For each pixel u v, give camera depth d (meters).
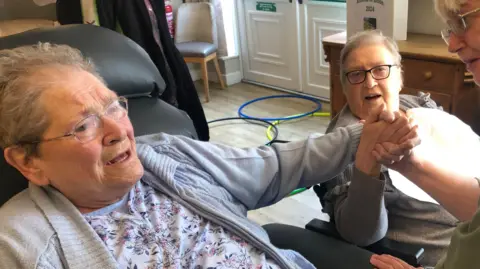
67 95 1.06
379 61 1.46
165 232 1.16
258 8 4.42
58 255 1.02
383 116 1.21
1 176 1.21
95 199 1.14
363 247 1.37
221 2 4.55
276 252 1.20
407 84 2.44
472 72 0.91
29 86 1.04
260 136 3.59
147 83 1.57
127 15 2.51
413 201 1.43
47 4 3.75
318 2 3.86
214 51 4.47
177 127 1.54
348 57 1.51
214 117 4.02
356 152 1.31
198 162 1.32
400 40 2.62
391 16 2.52
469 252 0.76
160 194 1.25
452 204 1.23
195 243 1.17
